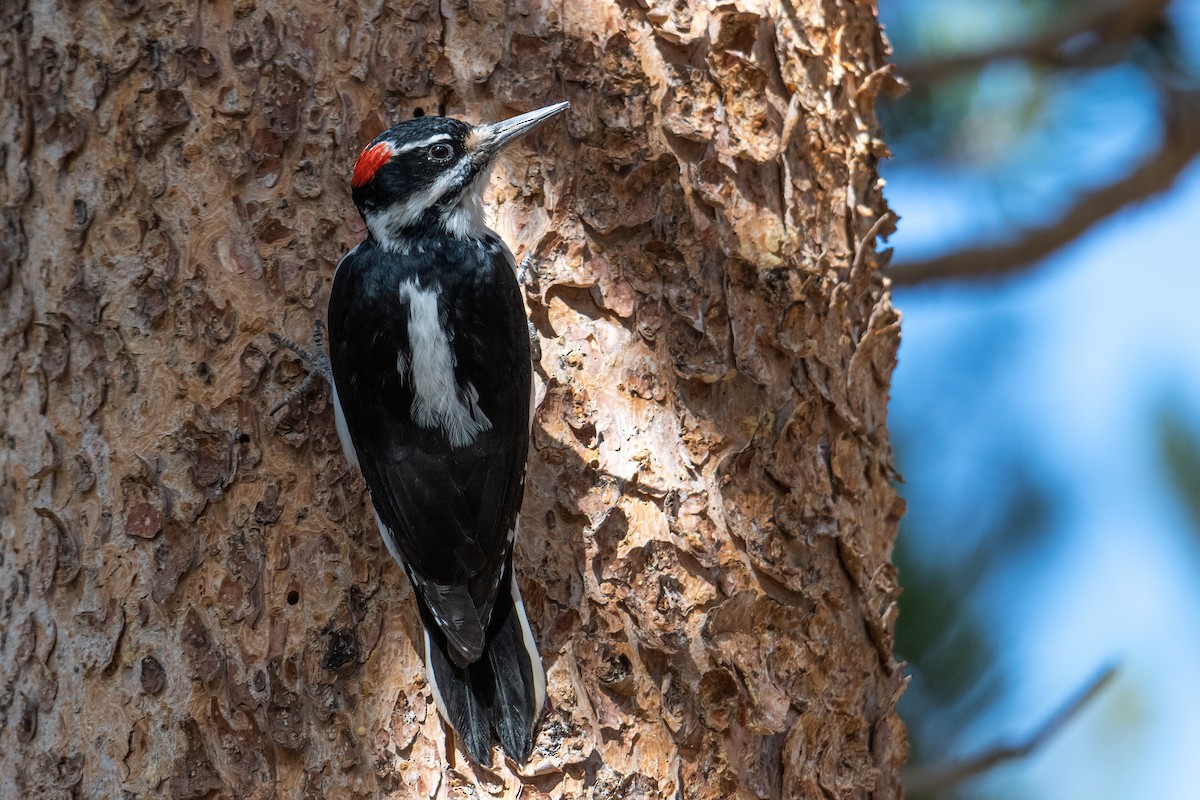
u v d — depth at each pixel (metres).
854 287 9.84
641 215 9.16
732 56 9.39
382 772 8.30
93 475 8.71
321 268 9.07
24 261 9.12
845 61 10.24
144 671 8.41
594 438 8.89
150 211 8.97
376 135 9.25
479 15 9.34
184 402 8.74
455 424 8.54
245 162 9.05
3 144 9.34
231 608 8.46
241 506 8.62
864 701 9.43
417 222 8.95
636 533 8.76
